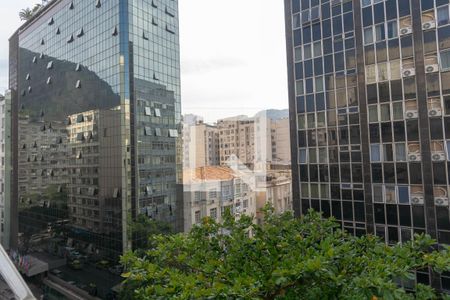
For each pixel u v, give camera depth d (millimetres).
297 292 6184
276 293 6047
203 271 6746
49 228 47594
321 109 26406
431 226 21625
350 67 25031
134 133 36188
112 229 36188
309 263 5520
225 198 47812
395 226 23062
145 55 38125
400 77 22906
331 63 25922
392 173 23203
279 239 7910
